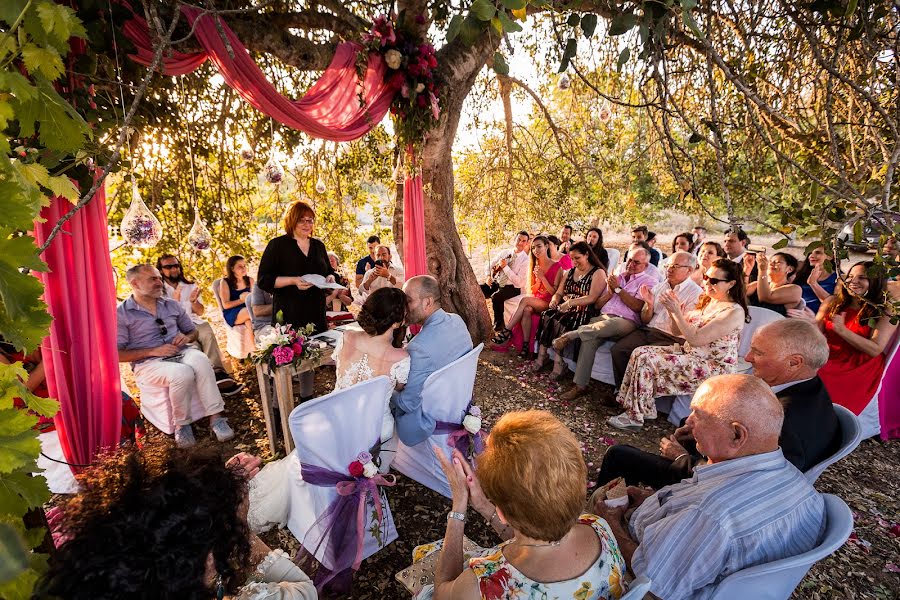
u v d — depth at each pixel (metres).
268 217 6.11
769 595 1.52
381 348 2.59
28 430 0.75
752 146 3.19
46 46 0.88
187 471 1.08
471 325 5.92
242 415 4.09
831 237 1.70
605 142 6.90
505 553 1.27
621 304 4.49
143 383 3.57
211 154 4.83
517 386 4.72
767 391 1.61
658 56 1.83
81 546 0.92
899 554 2.56
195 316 4.81
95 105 2.13
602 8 2.36
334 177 6.65
